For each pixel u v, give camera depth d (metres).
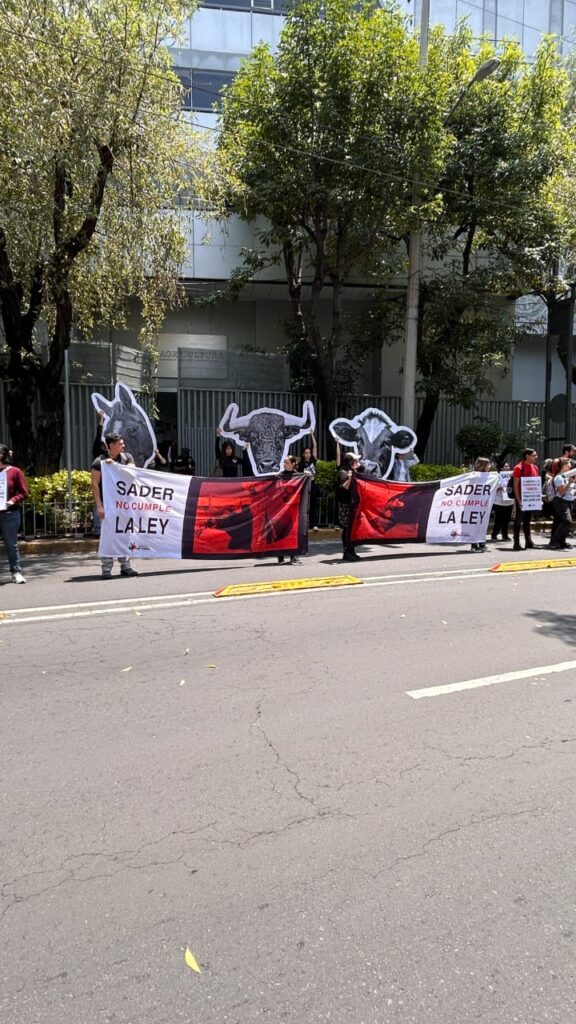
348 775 3.77
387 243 16.09
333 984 2.35
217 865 3.00
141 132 11.27
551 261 16.42
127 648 5.95
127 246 12.28
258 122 13.67
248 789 3.62
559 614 7.20
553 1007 2.26
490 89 15.50
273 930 2.60
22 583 8.70
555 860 3.05
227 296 18.41
